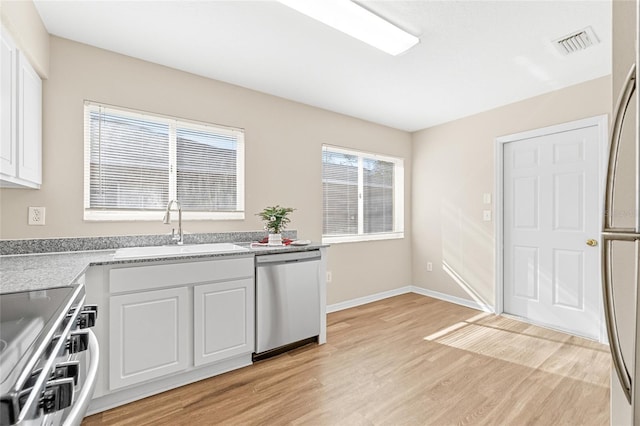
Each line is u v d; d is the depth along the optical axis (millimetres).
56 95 2084
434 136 4125
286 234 3195
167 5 1801
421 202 4285
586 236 2805
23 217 1987
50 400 642
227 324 2164
